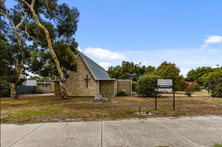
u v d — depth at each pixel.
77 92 19.42
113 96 18.53
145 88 16.67
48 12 13.80
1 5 14.05
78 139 3.62
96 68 23.80
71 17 14.20
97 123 5.11
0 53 8.85
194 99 14.15
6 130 4.37
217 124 4.92
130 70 36.03
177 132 4.11
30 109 8.30
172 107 8.75
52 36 15.05
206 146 3.20
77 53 18.41
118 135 3.88
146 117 6.05
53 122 5.31
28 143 3.40
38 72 16.36
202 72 50.28
